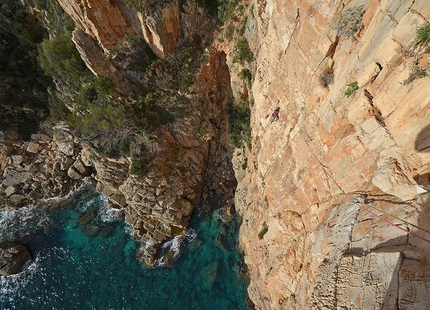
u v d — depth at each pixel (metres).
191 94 27.75
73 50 24.83
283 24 15.52
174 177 30.16
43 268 28.84
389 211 9.77
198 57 26.48
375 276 8.77
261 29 19.52
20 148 33.69
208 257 28.45
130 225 31.05
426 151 8.00
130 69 25.56
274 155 20.00
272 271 19.55
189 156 30.94
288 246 17.73
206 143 31.59
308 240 15.09
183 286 26.84
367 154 10.62
